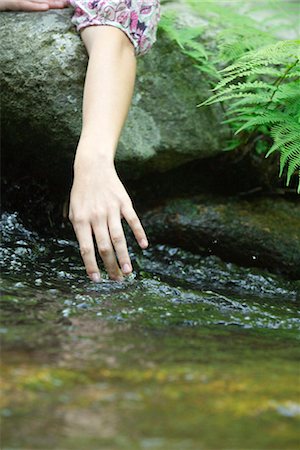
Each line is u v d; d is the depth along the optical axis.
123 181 3.63
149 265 3.40
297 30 4.14
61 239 3.43
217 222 3.60
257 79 3.69
